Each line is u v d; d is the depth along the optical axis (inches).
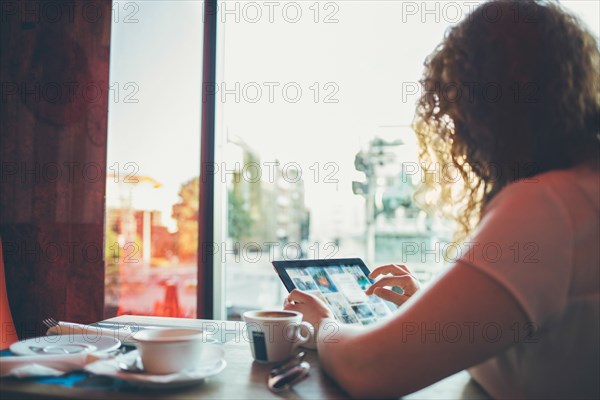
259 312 35.4
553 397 24.5
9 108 79.6
